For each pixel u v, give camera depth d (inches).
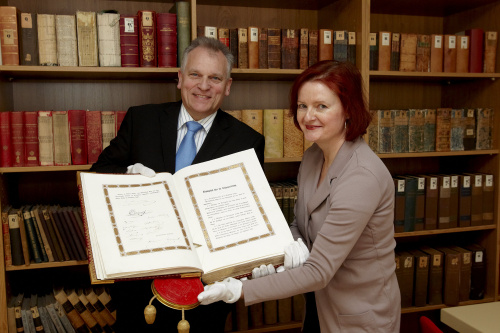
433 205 101.4
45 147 82.2
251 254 46.8
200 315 62.7
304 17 105.8
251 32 89.6
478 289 105.3
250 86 103.6
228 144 67.4
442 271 103.3
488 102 103.6
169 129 68.5
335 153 52.9
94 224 43.8
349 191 47.2
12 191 88.4
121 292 62.0
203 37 67.1
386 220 50.4
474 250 105.1
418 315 115.6
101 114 84.6
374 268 51.1
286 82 105.4
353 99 49.0
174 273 42.8
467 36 100.6
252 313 94.0
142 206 47.2
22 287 92.0
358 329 51.1
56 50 81.3
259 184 52.7
